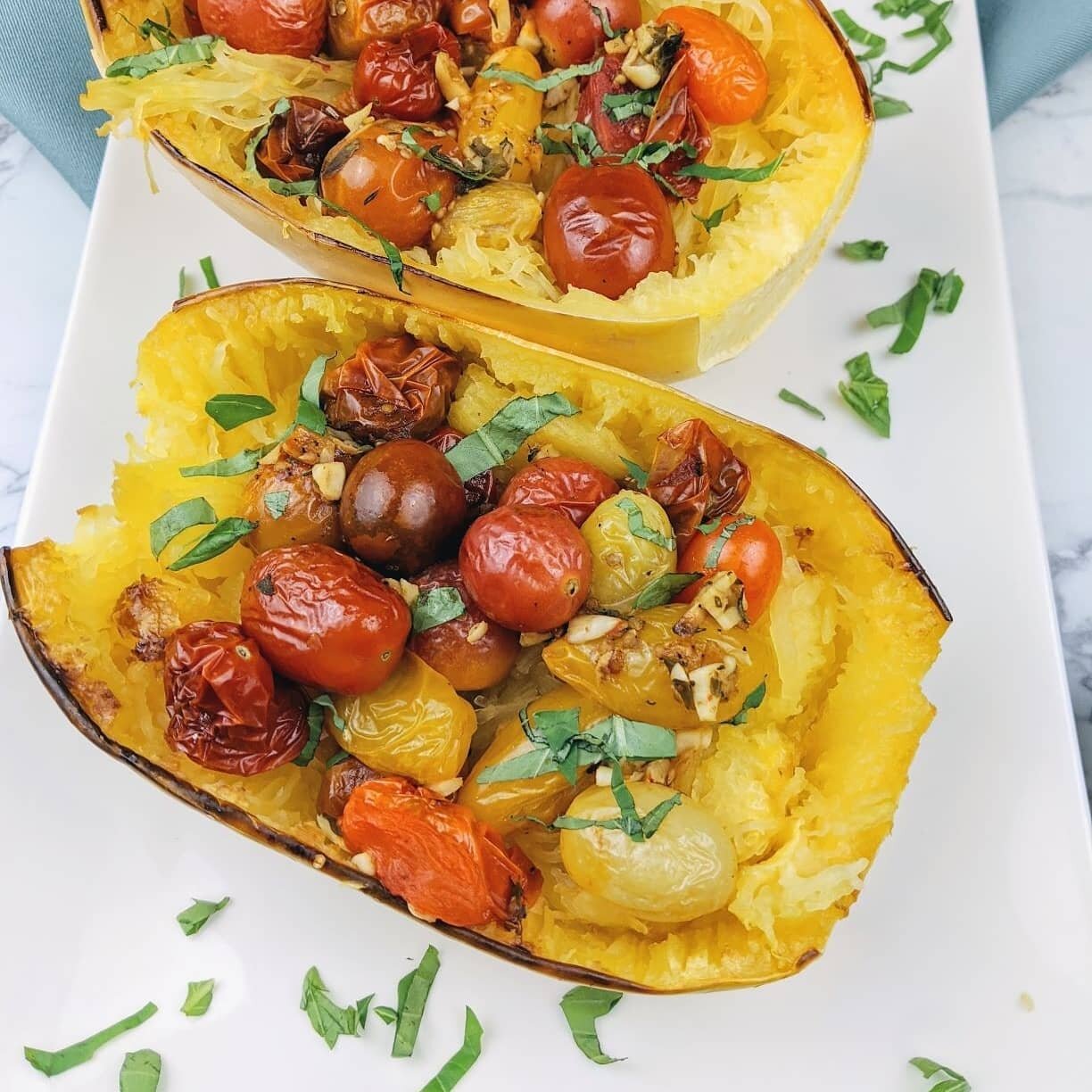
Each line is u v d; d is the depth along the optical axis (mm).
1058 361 435
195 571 329
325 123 352
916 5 428
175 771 310
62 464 394
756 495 333
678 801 303
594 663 304
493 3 359
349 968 356
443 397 330
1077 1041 348
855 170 370
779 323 416
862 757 323
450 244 352
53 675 312
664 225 344
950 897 358
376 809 302
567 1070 348
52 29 428
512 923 307
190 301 340
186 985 357
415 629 313
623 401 329
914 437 403
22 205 452
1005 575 387
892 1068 348
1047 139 452
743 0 366
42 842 365
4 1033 354
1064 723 369
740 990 351
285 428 348
